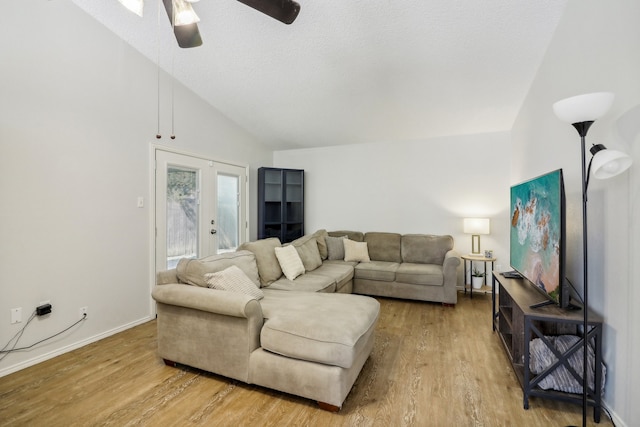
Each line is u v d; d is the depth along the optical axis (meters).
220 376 2.07
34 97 2.24
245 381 1.89
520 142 3.53
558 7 2.16
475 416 1.66
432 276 3.66
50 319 2.34
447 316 3.29
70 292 2.47
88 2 2.50
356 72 3.12
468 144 4.35
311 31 2.62
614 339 1.59
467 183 4.36
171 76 3.40
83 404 1.76
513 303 2.13
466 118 3.86
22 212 2.18
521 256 2.50
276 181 5.19
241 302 1.87
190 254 3.69
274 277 3.08
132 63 2.98
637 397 1.42
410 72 3.02
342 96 3.61
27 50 2.20
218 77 3.41
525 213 2.40
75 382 1.99
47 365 2.21
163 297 2.11
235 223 4.52
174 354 2.14
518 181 3.66
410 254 4.34
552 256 1.85
